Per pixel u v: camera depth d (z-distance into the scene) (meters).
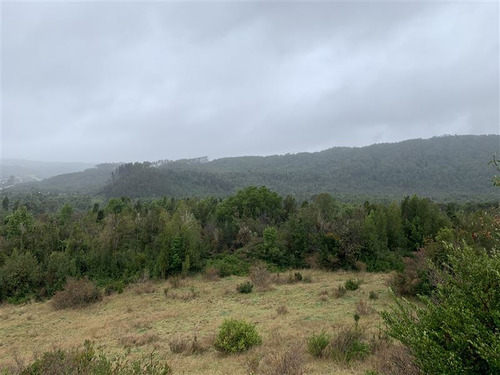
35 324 19.78
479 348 3.79
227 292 23.84
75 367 7.79
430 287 17.45
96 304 23.20
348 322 15.06
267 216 43.66
